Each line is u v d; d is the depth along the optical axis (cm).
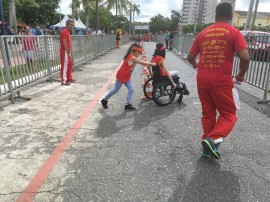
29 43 639
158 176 307
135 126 452
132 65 518
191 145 385
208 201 266
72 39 992
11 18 1866
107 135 414
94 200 264
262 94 692
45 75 742
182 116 506
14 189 279
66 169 318
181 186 289
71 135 412
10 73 565
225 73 313
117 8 3647
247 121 484
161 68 559
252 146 385
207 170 321
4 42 540
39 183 290
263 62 644
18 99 603
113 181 296
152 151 365
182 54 1691
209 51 316
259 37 663
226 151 368
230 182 298
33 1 4984
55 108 544
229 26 310
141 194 275
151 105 573
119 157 347
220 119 336
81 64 1172
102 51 1716
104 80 837
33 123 460
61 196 269
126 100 558
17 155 349
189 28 5550
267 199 271
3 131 425
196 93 688
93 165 327
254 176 310
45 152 358
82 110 533
